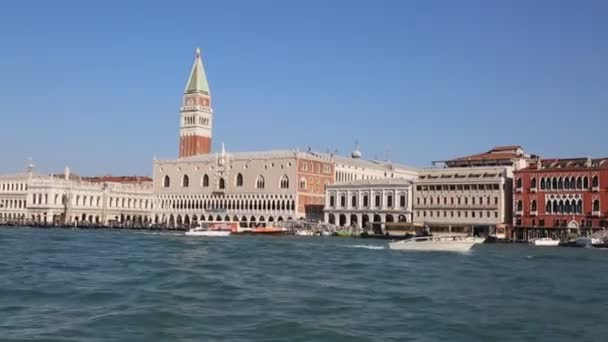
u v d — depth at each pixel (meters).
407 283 70.06
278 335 43.53
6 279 67.19
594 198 166.62
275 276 73.94
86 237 158.75
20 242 129.12
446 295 61.62
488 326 47.72
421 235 185.50
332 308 53.50
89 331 43.75
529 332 46.12
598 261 103.50
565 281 74.00
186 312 50.41
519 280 74.44
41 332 43.09
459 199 192.00
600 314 53.09
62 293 58.66
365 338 43.16
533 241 161.12
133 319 47.53
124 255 99.25
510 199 186.75
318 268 84.31
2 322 46.12
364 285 67.62
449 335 44.69
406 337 43.75
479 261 100.50
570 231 169.12
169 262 87.81
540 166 178.88
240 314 50.12
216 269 79.81
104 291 59.91
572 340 44.06
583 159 179.00
